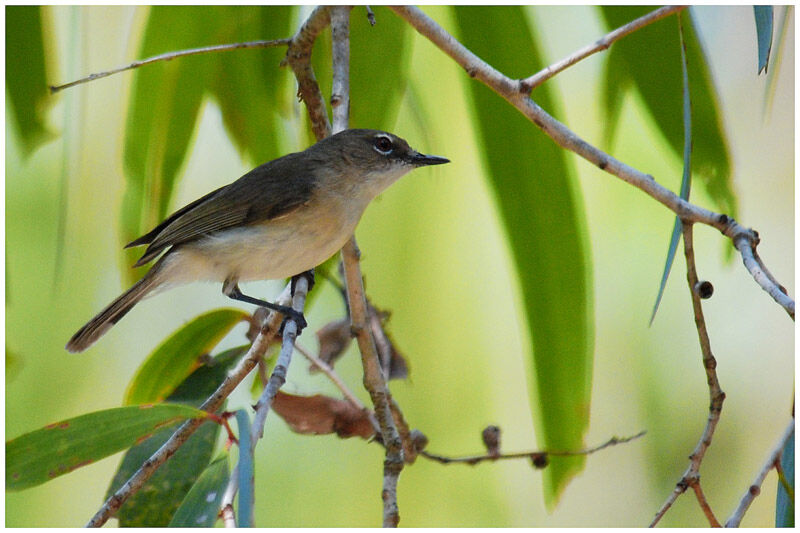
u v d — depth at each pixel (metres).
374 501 10.68
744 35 12.33
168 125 9.87
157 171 9.80
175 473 8.35
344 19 8.60
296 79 9.20
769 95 8.33
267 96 10.15
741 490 11.55
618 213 11.47
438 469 11.02
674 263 12.22
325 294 11.14
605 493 11.38
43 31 9.52
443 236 11.16
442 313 11.07
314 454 10.77
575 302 9.48
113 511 6.80
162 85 9.91
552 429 9.31
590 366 9.37
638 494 11.36
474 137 9.73
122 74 10.48
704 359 7.12
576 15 11.30
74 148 10.25
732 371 11.93
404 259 11.08
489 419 11.09
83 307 10.89
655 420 11.62
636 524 11.24
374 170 9.91
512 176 9.62
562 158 9.54
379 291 10.96
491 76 7.45
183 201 11.99
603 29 9.86
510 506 11.02
